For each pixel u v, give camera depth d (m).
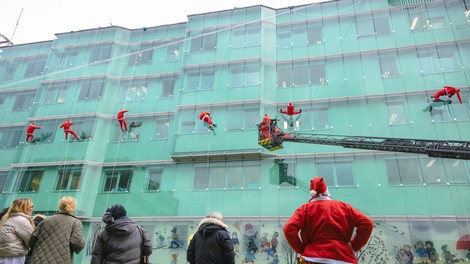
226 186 20.05
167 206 20.33
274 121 18.56
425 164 17.47
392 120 19.09
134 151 22.97
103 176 22.55
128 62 27.11
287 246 17.11
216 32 25.44
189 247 5.43
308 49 23.14
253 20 25.03
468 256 14.77
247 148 20.36
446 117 18.17
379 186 17.61
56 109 25.28
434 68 19.80
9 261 5.41
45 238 5.21
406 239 15.87
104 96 25.12
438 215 16.00
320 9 24.39
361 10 23.20
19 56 30.25
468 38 19.95
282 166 19.70
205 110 22.50
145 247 5.34
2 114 27.16
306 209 3.67
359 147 15.50
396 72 20.45
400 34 21.45
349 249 3.30
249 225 18.30
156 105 24.48
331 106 20.66
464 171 16.61
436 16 21.33
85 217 20.88
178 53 26.42
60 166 22.83
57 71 27.30
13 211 5.82
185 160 21.45
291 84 22.27
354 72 21.25
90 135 23.59
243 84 22.73
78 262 19.45
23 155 23.97
